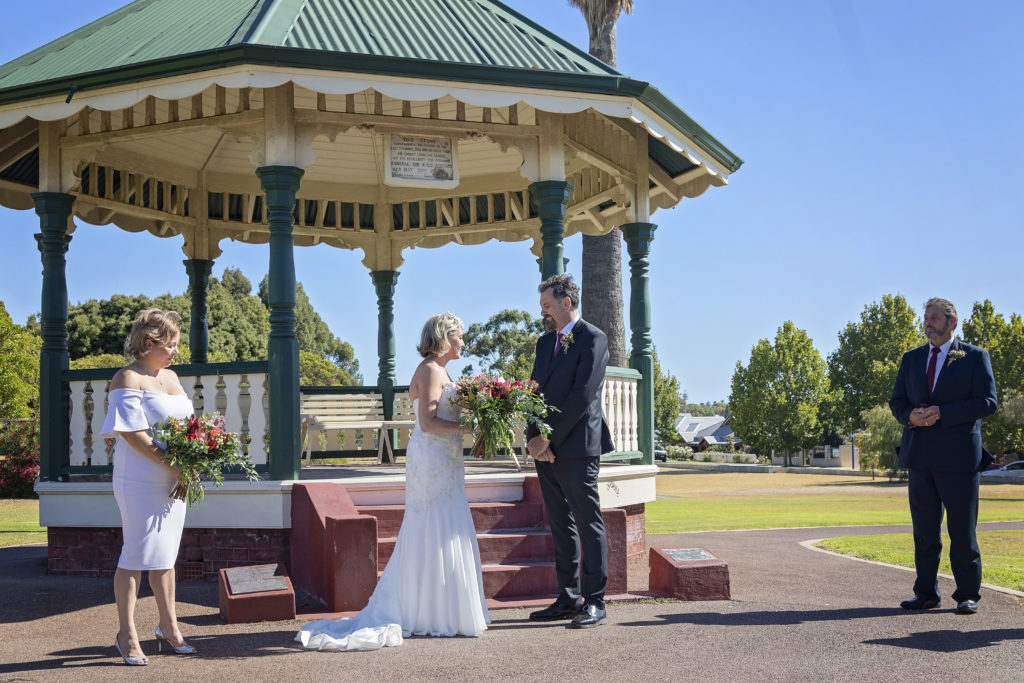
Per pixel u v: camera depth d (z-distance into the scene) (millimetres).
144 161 10234
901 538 11383
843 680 4293
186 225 11078
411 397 5750
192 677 4422
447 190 11906
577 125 8812
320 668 4586
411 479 5574
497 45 8008
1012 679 4297
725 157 9461
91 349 40031
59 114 7426
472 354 48750
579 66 8023
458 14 8578
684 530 13227
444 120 8000
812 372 68438
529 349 44250
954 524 6055
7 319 29688
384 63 7051
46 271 8133
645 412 9297
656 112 8227
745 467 58125
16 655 4906
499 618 5945
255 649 5023
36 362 29922
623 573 6688
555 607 5887
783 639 5176
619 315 15531
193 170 11039
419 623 5387
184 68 6906
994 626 5547
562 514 5957
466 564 5461
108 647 5090
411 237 12305
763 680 4309
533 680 4336
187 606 6309
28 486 22375
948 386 6098
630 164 9578
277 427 7219
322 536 6340
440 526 5484
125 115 8102
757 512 19078
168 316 4969
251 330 42969
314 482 7145
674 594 6512
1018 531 12406
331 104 9820
